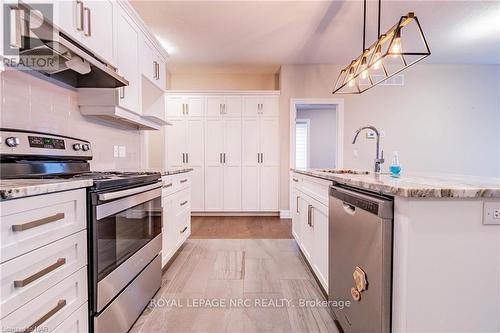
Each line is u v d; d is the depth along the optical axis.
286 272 2.35
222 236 3.47
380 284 1.03
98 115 2.03
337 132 4.59
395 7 2.77
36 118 1.53
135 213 1.60
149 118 2.57
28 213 0.87
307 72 4.54
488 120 4.62
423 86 4.55
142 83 2.59
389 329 1.02
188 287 2.07
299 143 7.20
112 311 1.35
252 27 3.19
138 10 2.81
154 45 2.65
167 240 2.31
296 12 2.86
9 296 0.81
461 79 4.57
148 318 1.66
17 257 0.83
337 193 1.52
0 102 1.31
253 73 5.09
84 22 1.57
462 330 0.95
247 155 4.63
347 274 1.38
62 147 1.62
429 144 4.60
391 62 4.45
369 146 4.59
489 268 0.95
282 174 4.59
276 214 4.73
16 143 1.32
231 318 1.67
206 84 5.15
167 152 4.66
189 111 4.63
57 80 1.70
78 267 1.12
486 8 2.80
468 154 4.62
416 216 0.93
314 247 2.14
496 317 0.95
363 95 4.56
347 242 1.38
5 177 1.28
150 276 1.85
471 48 3.87
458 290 0.95
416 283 0.94
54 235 0.99
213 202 4.68
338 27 3.20
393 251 1.01
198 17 2.96
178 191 2.66
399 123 4.58
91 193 1.19
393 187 0.98
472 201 0.94
